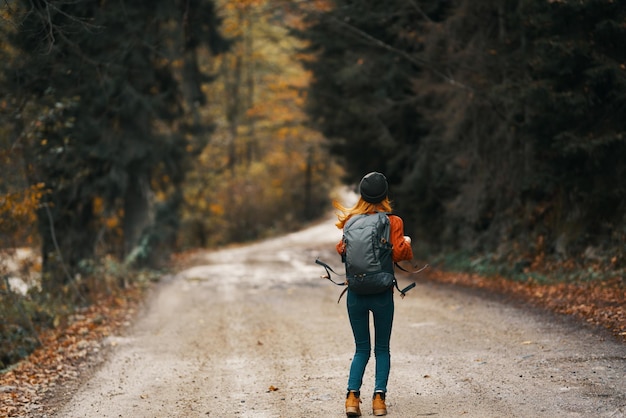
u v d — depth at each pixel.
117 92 18.62
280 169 55.12
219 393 6.95
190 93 22.78
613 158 12.38
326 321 11.24
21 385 7.96
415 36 17.86
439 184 20.78
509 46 15.19
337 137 25.56
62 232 18.50
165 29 19.55
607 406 5.49
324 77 24.28
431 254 21.91
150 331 11.33
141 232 22.42
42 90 12.27
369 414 5.82
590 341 7.98
